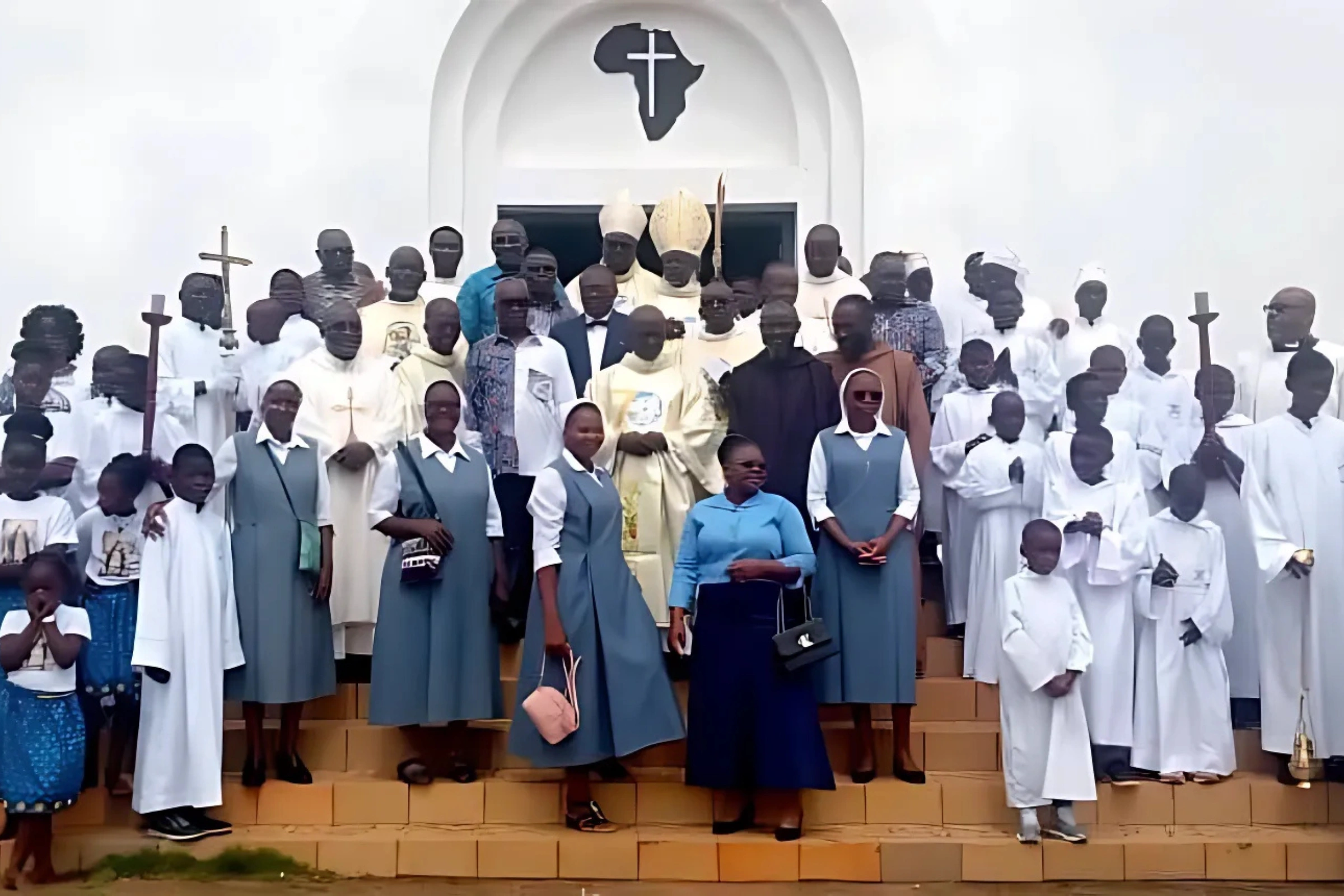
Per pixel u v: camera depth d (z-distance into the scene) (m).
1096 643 5.55
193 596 5.15
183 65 7.52
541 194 8.23
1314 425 5.74
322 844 5.07
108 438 5.91
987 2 7.75
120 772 5.34
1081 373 6.60
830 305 6.57
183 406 6.05
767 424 5.62
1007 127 7.67
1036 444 6.04
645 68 8.28
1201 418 6.52
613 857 5.04
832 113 8.07
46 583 4.94
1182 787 5.45
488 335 6.36
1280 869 5.15
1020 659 5.11
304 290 6.74
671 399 5.81
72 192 7.39
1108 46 7.56
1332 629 5.60
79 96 7.44
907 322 6.54
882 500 5.37
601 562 5.17
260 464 5.38
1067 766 5.09
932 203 7.73
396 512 5.35
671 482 5.77
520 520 5.78
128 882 5.01
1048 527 5.19
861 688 5.26
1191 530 5.62
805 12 8.02
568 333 6.26
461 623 5.28
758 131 8.31
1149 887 5.07
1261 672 5.69
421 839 5.08
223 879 5.04
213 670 5.18
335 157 7.62
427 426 5.42
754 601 5.08
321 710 5.68
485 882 5.03
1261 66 7.43
